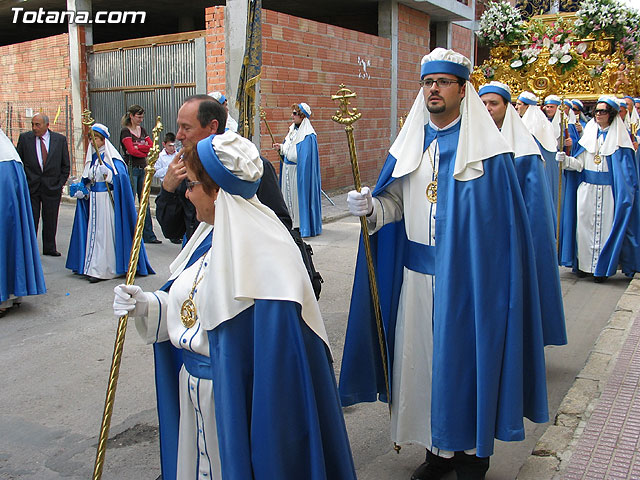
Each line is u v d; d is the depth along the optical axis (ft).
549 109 29.30
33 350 18.04
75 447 12.89
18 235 20.85
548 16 34.42
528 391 10.80
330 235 34.53
